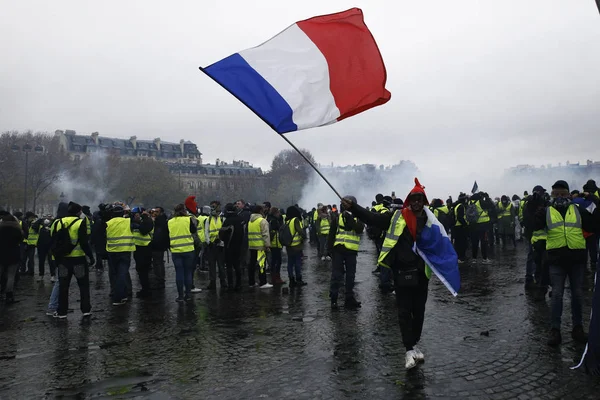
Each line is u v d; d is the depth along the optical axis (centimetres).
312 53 662
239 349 706
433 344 696
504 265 1591
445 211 1908
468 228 1741
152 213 1492
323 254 2062
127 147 13725
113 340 787
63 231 973
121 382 581
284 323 866
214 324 879
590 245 1350
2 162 6650
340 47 666
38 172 6988
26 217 1955
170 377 593
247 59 651
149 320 938
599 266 551
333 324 844
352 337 750
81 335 831
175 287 1401
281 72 652
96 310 1070
